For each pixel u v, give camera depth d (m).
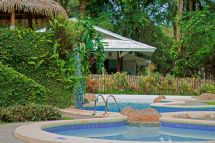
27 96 14.05
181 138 10.29
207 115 13.68
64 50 16.23
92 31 17.64
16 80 13.83
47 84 15.66
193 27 30.81
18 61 15.29
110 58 36.22
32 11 18.34
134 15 44.38
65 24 16.55
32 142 7.93
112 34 34.78
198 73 34.38
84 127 11.21
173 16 45.69
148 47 33.69
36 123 10.24
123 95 25.70
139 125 12.25
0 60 14.91
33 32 15.70
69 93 16.36
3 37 15.05
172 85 29.09
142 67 42.81
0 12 20.59
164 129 11.95
